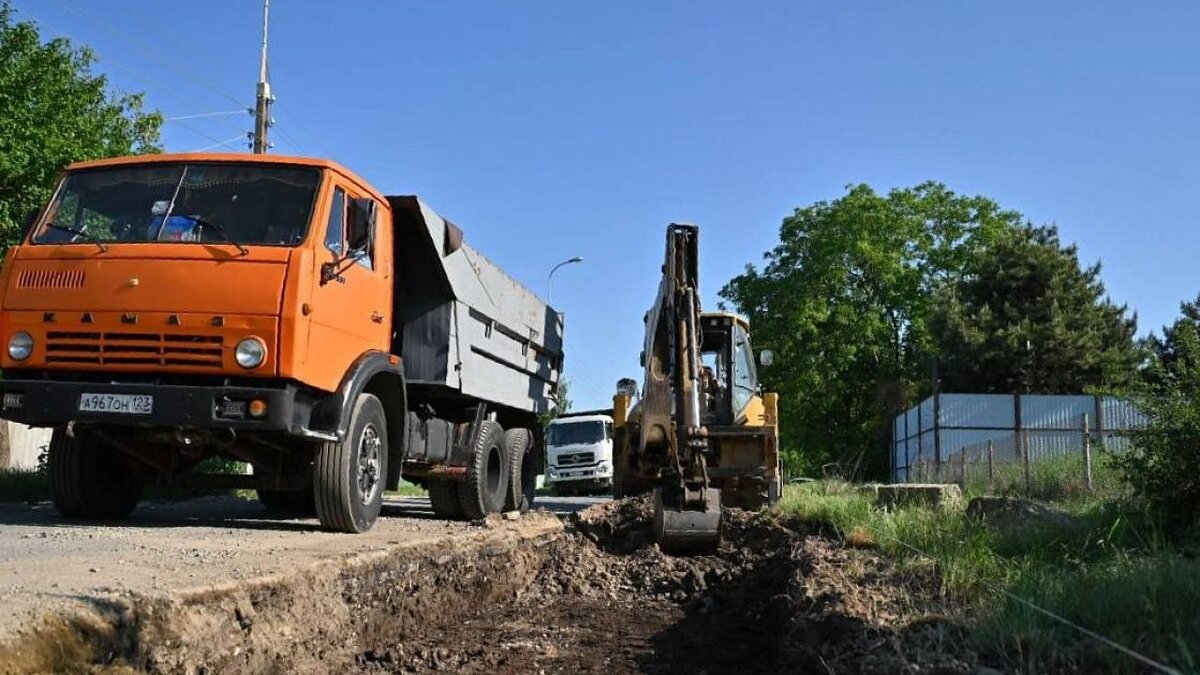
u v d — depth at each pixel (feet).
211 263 24.75
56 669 14.05
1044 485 47.85
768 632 24.54
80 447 28.25
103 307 24.61
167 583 17.29
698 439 33.40
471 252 36.17
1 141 50.93
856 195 140.77
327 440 26.48
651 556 34.22
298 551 22.81
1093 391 58.80
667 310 35.35
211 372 24.35
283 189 26.63
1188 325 30.04
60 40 56.59
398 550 24.71
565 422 109.60
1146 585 16.52
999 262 133.39
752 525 38.81
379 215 30.40
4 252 52.54
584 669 21.54
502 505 40.96
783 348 133.80
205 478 28.86
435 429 35.83
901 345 142.61
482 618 27.63
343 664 20.51
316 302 25.45
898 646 15.89
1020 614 16.30
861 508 35.70
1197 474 26.66
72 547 22.00
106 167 27.27
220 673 16.72
